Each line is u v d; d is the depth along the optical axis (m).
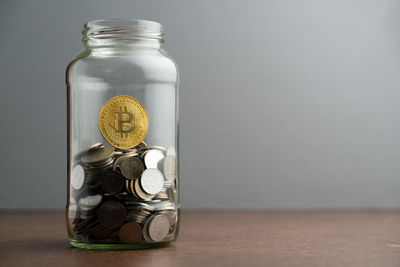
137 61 0.90
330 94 2.36
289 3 2.35
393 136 2.37
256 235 1.22
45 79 2.32
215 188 2.34
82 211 0.87
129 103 0.88
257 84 2.35
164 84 0.91
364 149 2.36
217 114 2.34
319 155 2.36
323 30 2.36
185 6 2.33
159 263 0.81
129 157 0.86
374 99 2.36
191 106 2.33
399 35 2.36
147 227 0.88
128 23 0.91
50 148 2.33
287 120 2.35
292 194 2.35
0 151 2.32
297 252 0.95
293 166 2.35
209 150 2.34
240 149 2.34
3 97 2.31
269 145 2.35
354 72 2.36
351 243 1.08
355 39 2.36
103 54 0.91
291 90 2.35
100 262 0.81
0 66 2.31
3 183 2.32
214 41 2.34
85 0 2.31
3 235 1.19
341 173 2.36
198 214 1.97
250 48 2.35
